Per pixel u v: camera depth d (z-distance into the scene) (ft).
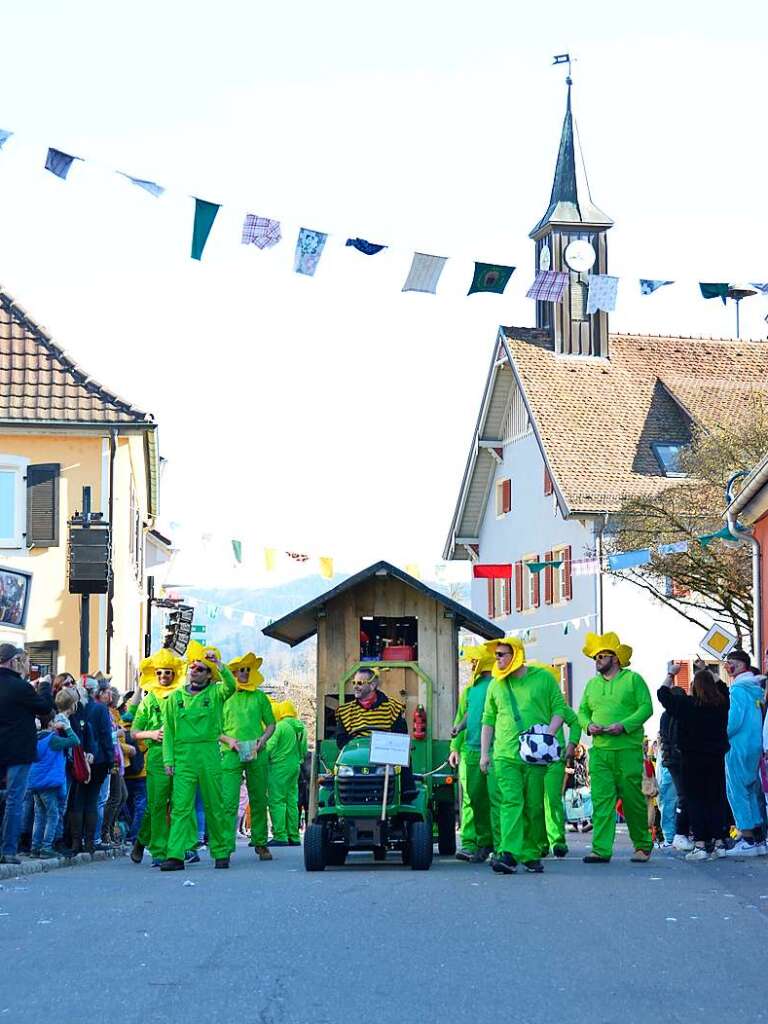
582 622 188.44
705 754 64.08
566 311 209.67
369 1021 27.68
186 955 35.22
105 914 43.21
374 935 38.37
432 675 76.43
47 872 61.62
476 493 223.10
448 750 75.56
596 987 31.09
